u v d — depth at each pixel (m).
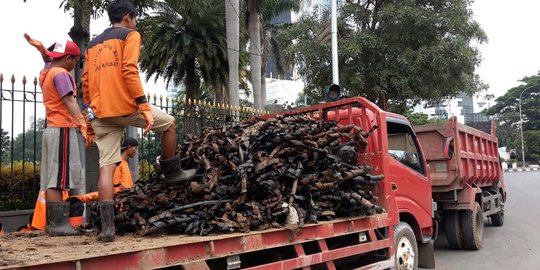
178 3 9.39
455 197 8.34
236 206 3.74
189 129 8.67
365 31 14.41
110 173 3.67
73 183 4.25
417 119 42.38
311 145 4.38
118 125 3.71
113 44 3.58
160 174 4.46
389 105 16.30
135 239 3.44
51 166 4.13
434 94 14.95
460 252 8.40
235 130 4.82
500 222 10.98
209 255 3.20
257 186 3.93
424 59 13.46
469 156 8.79
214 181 3.89
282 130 4.45
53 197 4.11
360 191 4.86
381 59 14.38
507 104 65.00
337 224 4.39
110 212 3.38
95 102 3.61
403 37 13.99
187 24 19.77
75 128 4.33
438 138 8.32
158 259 2.89
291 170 4.07
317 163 4.50
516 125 63.62
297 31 15.15
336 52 12.39
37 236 3.90
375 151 5.40
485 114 67.88
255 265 3.94
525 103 62.28
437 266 7.20
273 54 23.84
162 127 3.80
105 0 6.75
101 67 3.59
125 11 3.77
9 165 8.47
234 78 14.03
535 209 13.52
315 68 15.04
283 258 4.09
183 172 3.90
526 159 59.19
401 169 5.90
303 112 5.99
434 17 13.49
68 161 4.21
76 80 6.80
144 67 21.09
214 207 3.65
